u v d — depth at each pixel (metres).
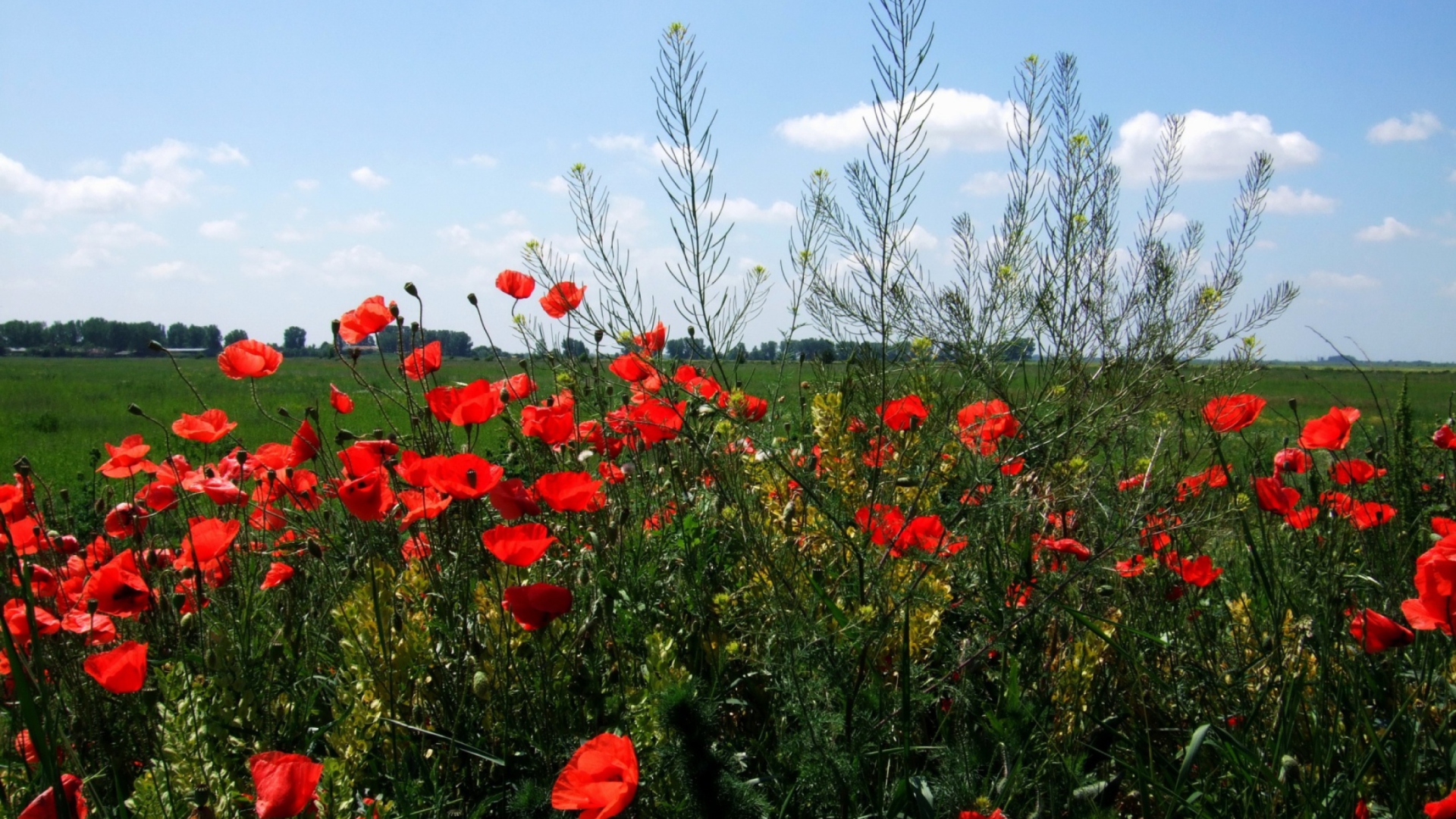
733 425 2.44
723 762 1.61
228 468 2.79
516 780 1.83
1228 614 2.52
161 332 117.25
